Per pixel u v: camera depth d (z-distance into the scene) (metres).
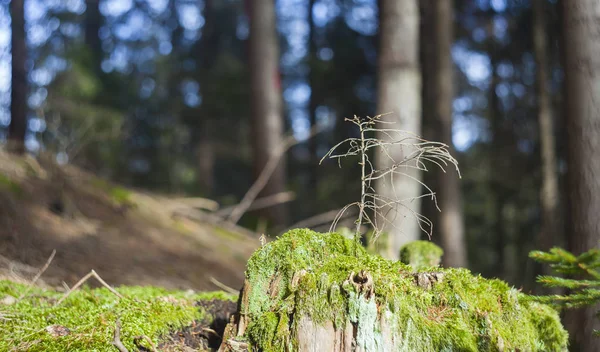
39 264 4.95
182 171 20.31
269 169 10.41
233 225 9.02
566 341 2.68
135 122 19.47
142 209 7.81
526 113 13.95
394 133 5.99
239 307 2.51
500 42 14.43
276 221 10.55
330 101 17.03
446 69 10.46
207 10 22.75
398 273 2.46
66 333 2.66
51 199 6.48
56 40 14.44
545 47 10.25
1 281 3.76
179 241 7.29
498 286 2.56
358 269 2.32
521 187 13.50
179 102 21.17
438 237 9.59
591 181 4.29
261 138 11.02
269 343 2.27
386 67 6.34
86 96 13.77
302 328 2.24
